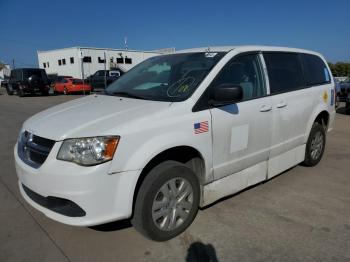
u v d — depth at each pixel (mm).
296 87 4883
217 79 3717
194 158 3613
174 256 3154
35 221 3814
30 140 3271
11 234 3547
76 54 35406
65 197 2914
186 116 3363
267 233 3525
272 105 4301
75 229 3623
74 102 4137
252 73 4188
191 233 3525
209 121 3520
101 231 3574
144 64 4734
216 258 3117
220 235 3484
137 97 3791
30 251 3244
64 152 2945
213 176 3701
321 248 3256
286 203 4223
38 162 3133
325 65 5785
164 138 3162
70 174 2867
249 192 4547
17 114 13242
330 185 4824
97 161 2875
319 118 5668
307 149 5316
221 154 3713
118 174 2949
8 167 5824
